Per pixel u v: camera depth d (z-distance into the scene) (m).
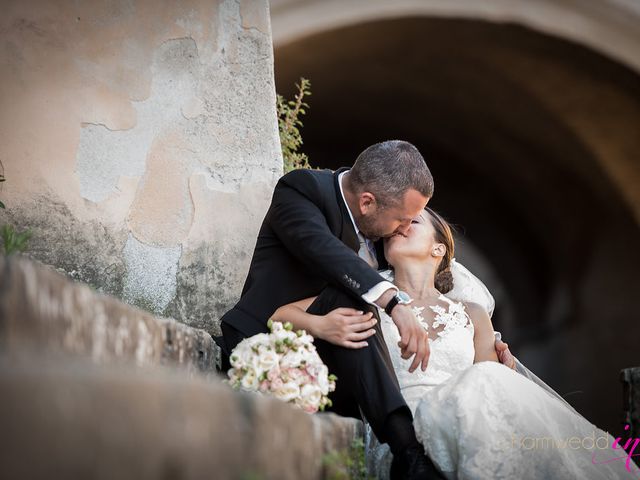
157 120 7.85
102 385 1.99
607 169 24.02
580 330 27.42
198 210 7.85
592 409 26.64
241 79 8.18
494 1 18.52
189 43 8.05
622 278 24.97
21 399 1.77
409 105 26.97
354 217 7.18
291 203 7.04
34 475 1.77
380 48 21.81
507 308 33.56
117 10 7.79
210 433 2.57
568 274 28.44
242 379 5.60
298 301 6.96
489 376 5.69
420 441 5.69
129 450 2.04
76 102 7.52
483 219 31.92
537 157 26.53
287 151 9.47
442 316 7.12
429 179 7.13
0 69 7.27
